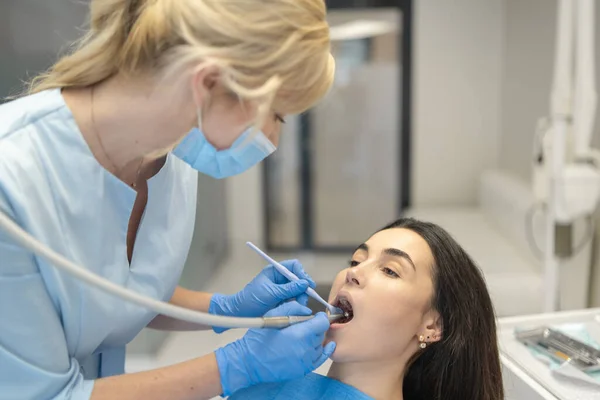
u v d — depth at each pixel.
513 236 3.11
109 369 1.18
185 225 1.14
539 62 3.25
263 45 0.79
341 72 4.25
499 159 4.10
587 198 1.73
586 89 1.70
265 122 0.85
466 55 4.03
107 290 0.75
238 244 4.05
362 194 4.46
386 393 1.14
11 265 0.81
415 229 1.22
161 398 0.90
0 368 0.84
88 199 0.91
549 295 1.85
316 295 1.12
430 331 1.16
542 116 3.21
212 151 0.90
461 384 1.19
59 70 0.95
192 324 1.28
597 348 1.31
